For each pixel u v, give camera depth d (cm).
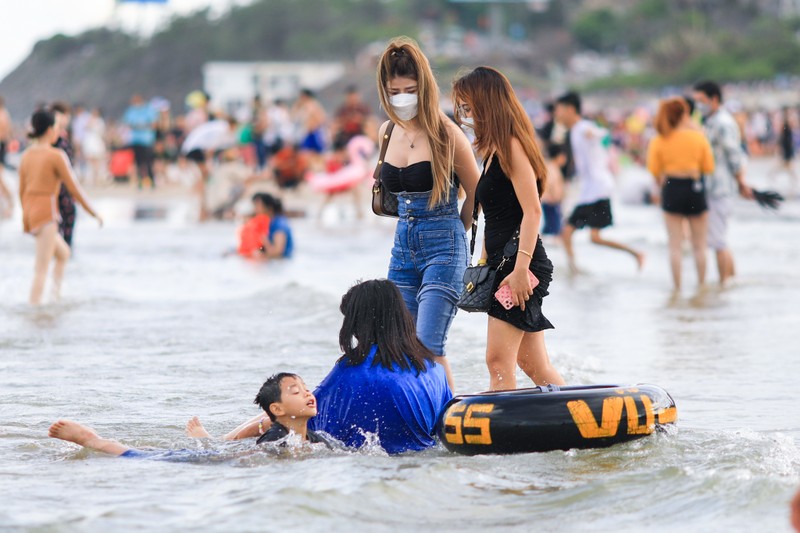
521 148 1830
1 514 1451
